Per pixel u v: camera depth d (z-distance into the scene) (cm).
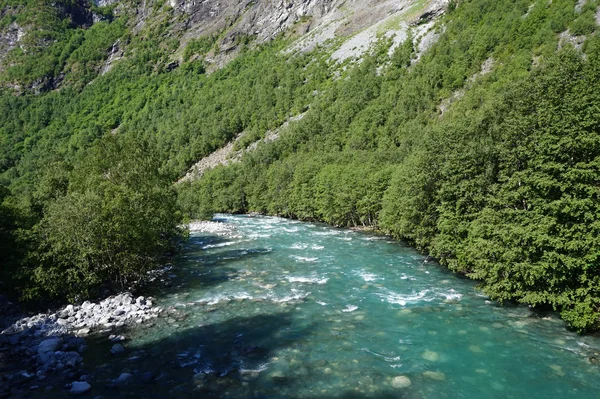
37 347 1781
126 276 2784
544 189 1847
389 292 2562
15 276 2309
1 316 2261
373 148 9450
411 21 15375
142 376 1527
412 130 8462
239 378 1514
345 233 5341
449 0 14250
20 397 1380
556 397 1338
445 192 2802
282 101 14912
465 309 2209
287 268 3303
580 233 1711
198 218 7694
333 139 10831
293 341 1853
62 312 2283
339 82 13875
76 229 2470
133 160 3662
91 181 3225
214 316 2208
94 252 2472
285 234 5403
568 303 1783
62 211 2512
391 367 1579
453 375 1502
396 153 7075
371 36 16325
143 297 2503
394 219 4194
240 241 4841
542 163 1884
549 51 7912
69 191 3600
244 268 3356
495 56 9738
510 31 9781
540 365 1555
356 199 5694
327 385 1449
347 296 2505
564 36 8344
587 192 1720
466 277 2862
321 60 16438
